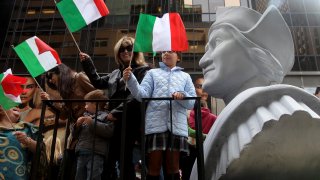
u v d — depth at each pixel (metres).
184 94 4.12
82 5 5.11
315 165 3.78
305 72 25.28
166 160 4.10
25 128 4.71
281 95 3.84
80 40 27.80
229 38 4.66
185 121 4.29
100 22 28.41
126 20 28.50
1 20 28.81
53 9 29.12
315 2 27.45
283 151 3.67
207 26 27.59
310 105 3.90
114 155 4.61
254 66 4.51
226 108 4.09
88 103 4.93
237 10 4.93
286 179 3.88
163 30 4.73
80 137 4.61
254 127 3.57
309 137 3.60
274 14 4.66
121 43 5.05
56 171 4.88
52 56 5.48
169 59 4.72
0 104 4.83
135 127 4.64
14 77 5.08
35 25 28.66
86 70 5.13
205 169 4.02
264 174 3.85
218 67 4.56
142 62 5.10
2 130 4.54
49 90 6.19
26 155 4.39
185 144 4.20
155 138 4.10
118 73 5.08
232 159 3.58
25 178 4.25
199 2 28.48
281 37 4.66
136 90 4.27
